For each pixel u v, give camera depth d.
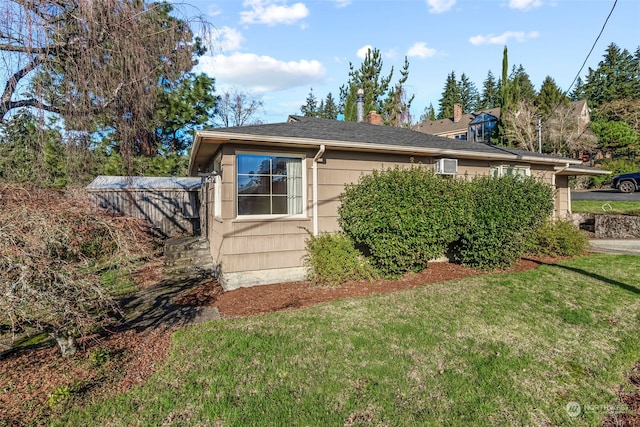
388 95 22.25
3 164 7.66
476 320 4.29
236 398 2.75
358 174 7.18
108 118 8.06
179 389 2.88
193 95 14.95
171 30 7.49
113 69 7.05
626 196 15.58
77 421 2.50
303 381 2.98
